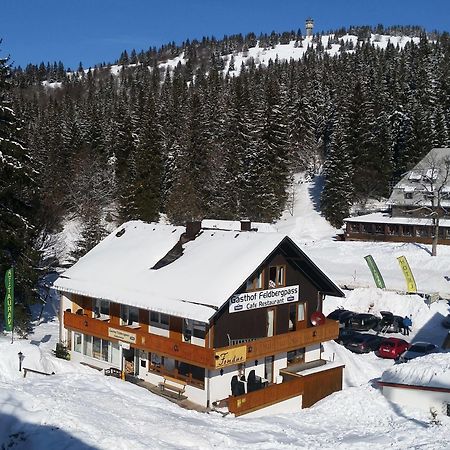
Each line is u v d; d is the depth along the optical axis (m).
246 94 108.12
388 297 47.81
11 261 34.47
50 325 39.00
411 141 88.94
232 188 79.31
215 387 27.17
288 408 27.84
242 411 25.58
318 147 106.12
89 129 98.38
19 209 35.84
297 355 31.94
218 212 77.19
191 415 21.80
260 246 29.09
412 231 70.81
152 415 20.19
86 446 15.93
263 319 29.44
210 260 29.39
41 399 18.98
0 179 33.56
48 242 53.53
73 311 34.28
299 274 31.58
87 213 74.81
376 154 87.31
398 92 107.12
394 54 156.12
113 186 85.00
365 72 127.94
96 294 30.50
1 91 34.94
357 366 34.66
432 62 121.56
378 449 19.92
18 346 29.56
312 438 21.44
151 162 78.12
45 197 58.34
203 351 26.08
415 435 21.56
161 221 79.00
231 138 91.94
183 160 84.69
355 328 43.09
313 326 32.00
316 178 99.12
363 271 59.81
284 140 85.50
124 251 33.84
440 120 90.81
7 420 17.03
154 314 30.14
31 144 86.56
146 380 30.09
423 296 48.69
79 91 196.38
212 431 19.58
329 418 25.08
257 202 79.19
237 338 27.97
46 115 119.69
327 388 30.05
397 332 43.56
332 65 153.00
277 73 159.25
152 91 152.75
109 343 31.83
